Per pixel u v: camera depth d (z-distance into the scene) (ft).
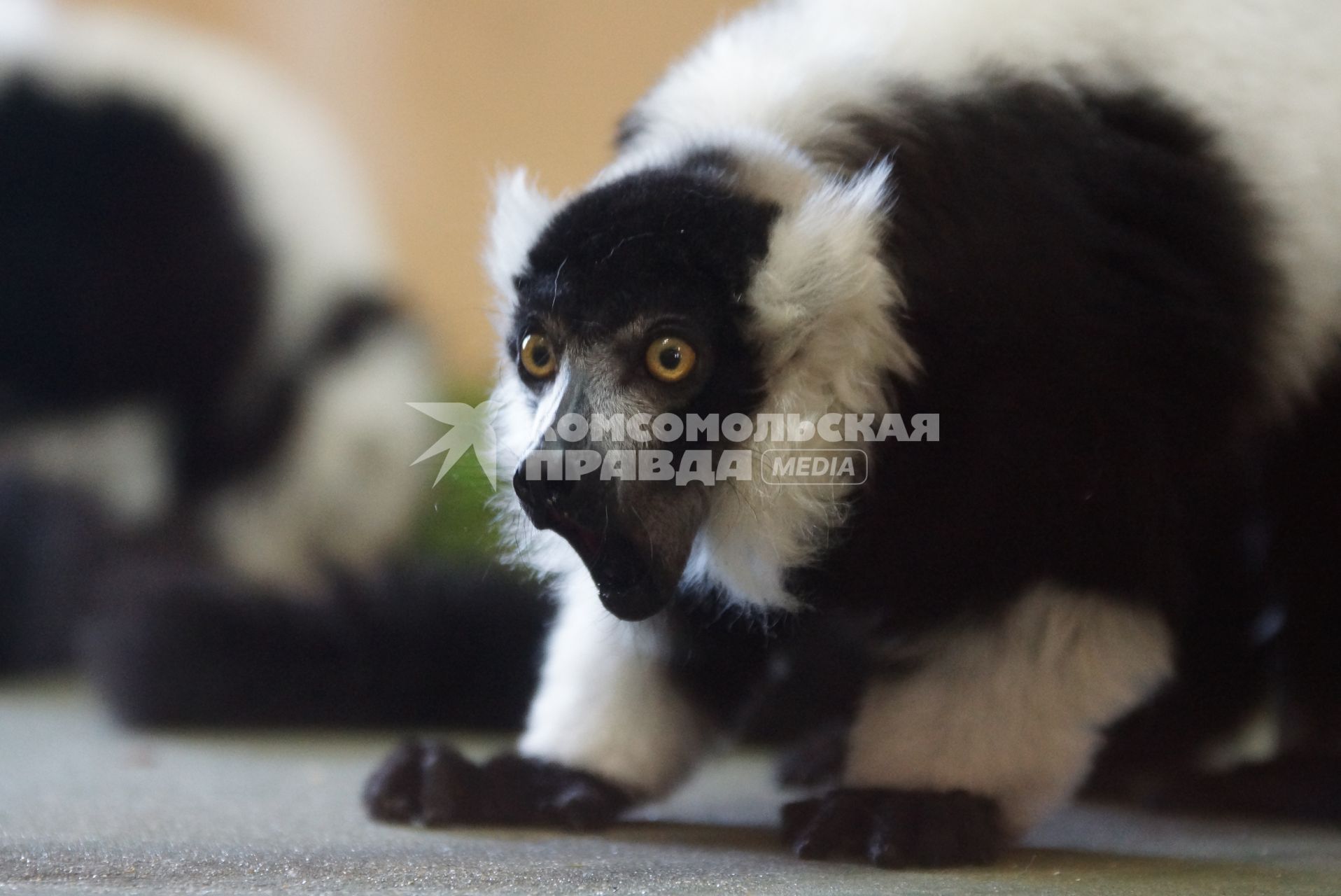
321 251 4.91
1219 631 3.77
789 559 3.24
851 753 3.34
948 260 3.26
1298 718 3.74
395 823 3.39
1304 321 3.50
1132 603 3.26
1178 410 3.33
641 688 3.43
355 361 4.80
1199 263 3.38
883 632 3.30
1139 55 3.44
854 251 3.21
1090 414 3.24
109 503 4.85
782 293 3.19
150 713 4.27
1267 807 3.66
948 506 3.24
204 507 4.66
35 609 5.44
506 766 3.43
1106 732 3.77
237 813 3.46
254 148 4.94
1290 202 3.48
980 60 3.36
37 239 4.62
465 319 7.20
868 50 3.38
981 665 3.25
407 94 7.58
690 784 3.80
